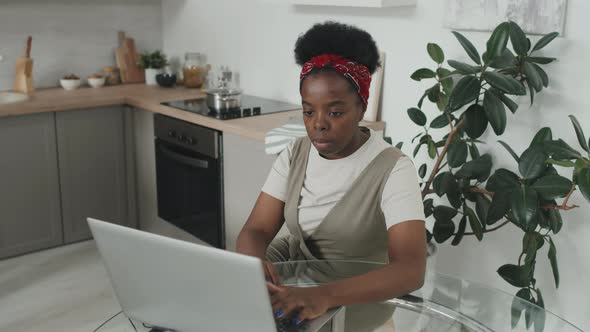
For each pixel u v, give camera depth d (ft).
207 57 12.58
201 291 3.56
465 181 7.54
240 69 11.80
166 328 3.95
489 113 7.11
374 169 4.96
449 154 7.60
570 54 7.06
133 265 3.75
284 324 3.81
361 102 4.74
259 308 3.44
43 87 12.38
